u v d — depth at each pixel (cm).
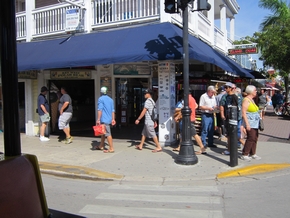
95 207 512
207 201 532
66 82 1474
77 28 1134
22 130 1381
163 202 534
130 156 854
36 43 1216
